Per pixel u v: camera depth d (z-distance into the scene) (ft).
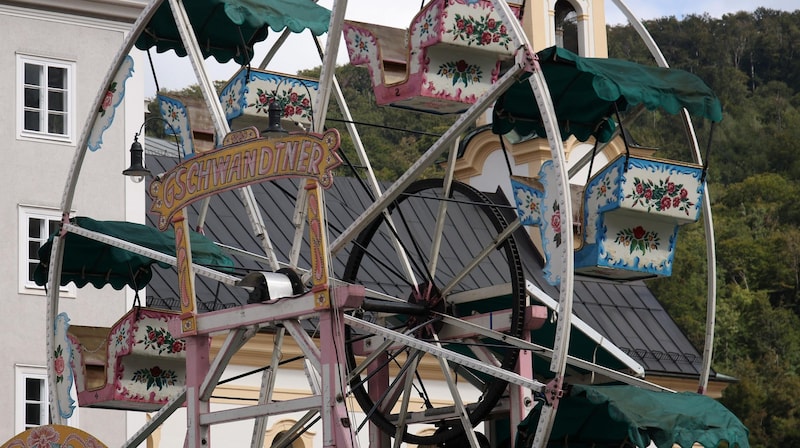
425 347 67.21
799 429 270.46
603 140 72.95
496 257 144.87
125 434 120.37
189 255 70.90
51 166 121.60
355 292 65.21
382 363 78.38
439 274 138.82
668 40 404.16
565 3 153.89
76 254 87.45
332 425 64.64
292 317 66.80
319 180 66.08
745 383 275.39
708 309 73.20
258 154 68.64
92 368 84.48
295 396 124.57
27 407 118.01
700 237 325.62
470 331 73.77
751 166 360.28
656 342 147.33
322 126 72.84
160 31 88.89
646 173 70.90
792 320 310.04
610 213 71.31
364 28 76.79
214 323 69.56
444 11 71.97
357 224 69.31
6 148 120.37
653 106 68.90
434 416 75.10
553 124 64.80
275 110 78.69
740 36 405.39
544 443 63.72
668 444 64.13
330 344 65.26
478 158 151.12
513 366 72.18
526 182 68.85
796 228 337.52
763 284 324.19
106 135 124.67
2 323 118.01
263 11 83.97
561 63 68.03
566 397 66.23
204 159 70.64
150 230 87.15
